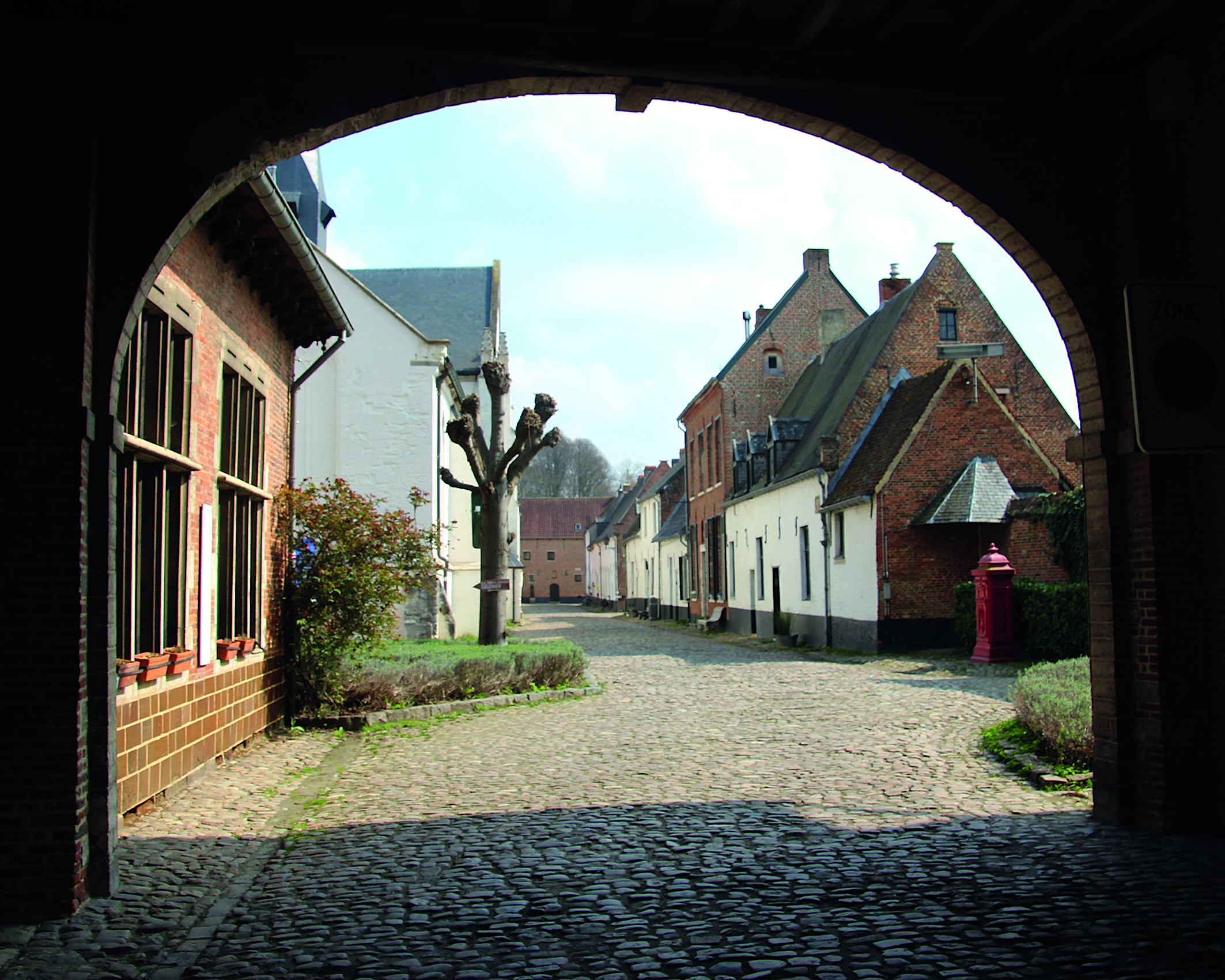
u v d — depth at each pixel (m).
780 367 36.09
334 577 11.95
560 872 5.62
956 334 25.42
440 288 36.34
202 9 5.09
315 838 6.53
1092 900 4.89
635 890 5.26
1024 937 4.41
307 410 21.83
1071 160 6.69
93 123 5.16
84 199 5.12
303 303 11.48
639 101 5.98
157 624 7.46
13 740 4.91
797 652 23.86
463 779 8.55
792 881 5.35
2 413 4.98
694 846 6.14
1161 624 6.29
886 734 10.39
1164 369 5.52
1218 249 6.19
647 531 56.44
